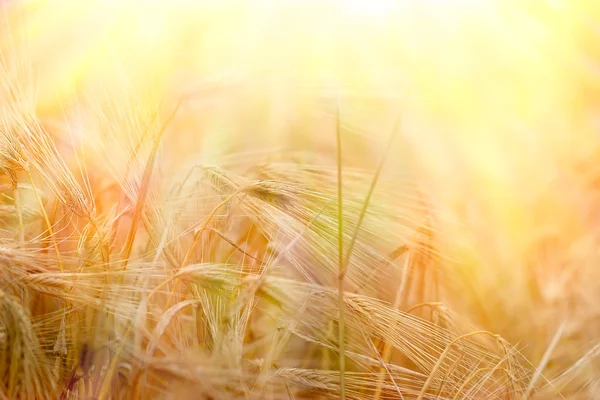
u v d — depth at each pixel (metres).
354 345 1.60
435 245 1.74
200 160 1.83
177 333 1.58
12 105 1.62
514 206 2.01
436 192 1.92
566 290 1.85
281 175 1.70
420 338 1.58
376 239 1.67
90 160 1.73
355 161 1.93
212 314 1.54
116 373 1.54
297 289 1.52
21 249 1.52
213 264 1.54
